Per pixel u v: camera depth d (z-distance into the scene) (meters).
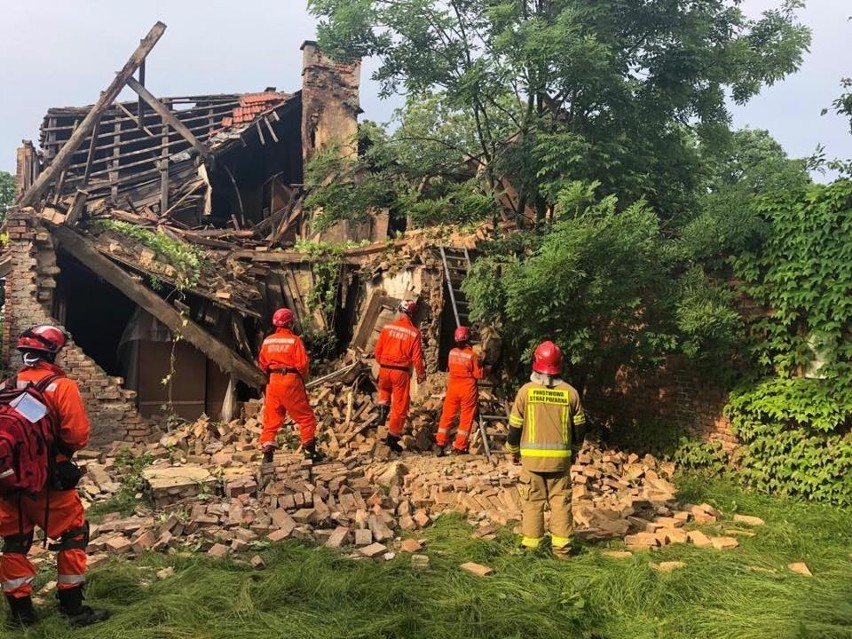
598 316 8.26
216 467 7.62
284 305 12.78
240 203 18.72
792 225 7.53
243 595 4.44
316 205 12.10
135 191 17.77
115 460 8.45
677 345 8.13
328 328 12.70
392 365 8.55
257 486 6.76
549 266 7.67
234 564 5.07
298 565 5.02
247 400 11.41
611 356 8.81
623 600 4.65
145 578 4.90
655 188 10.15
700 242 8.36
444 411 8.76
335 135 17.22
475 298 8.73
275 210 18.66
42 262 9.53
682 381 9.13
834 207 7.17
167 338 10.59
